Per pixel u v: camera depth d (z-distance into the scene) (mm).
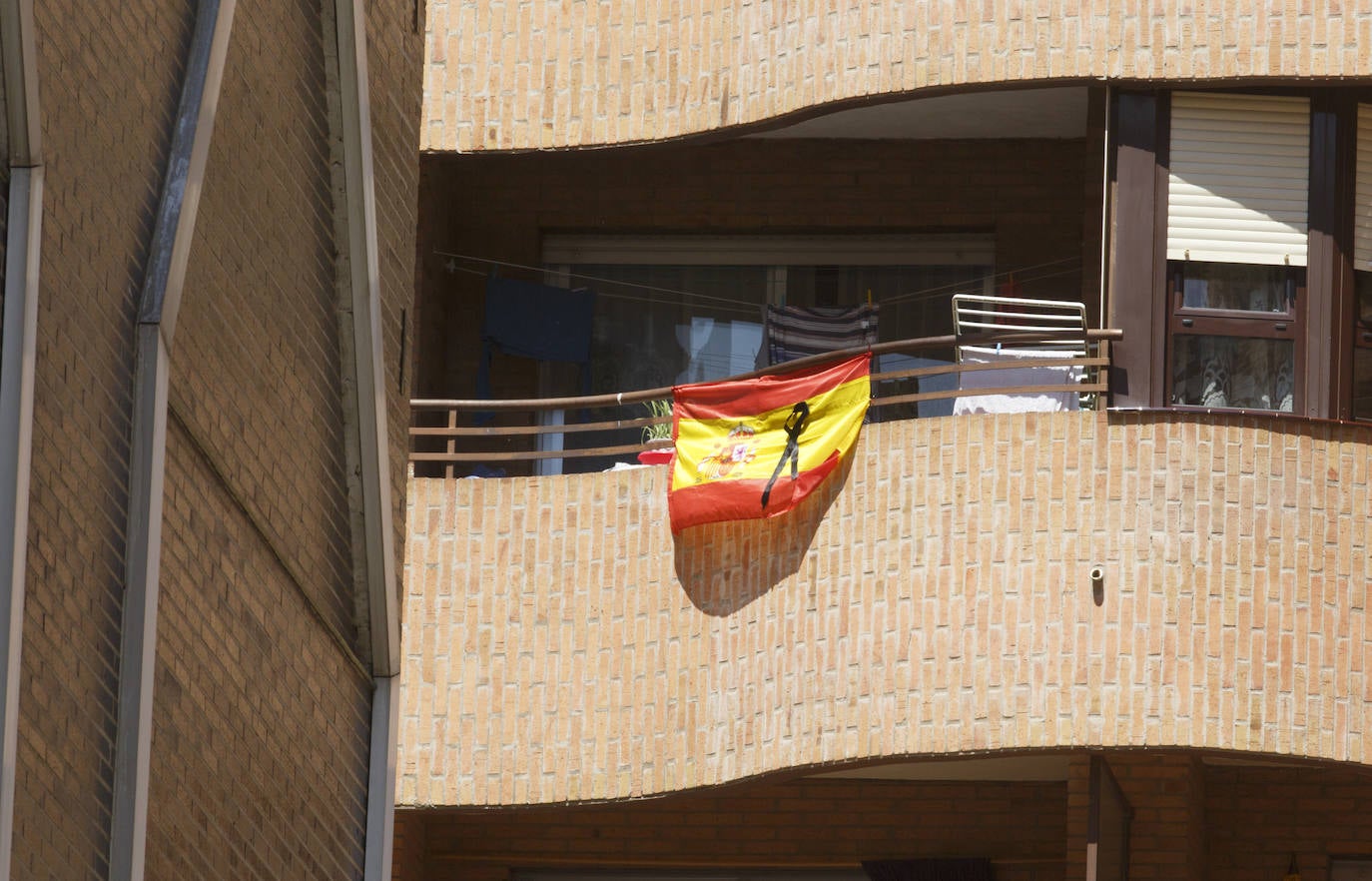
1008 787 50531
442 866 51562
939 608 41219
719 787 42812
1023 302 42469
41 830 18469
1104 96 43500
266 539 24188
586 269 54156
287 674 24797
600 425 45000
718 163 53688
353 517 27344
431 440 52406
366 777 27391
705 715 43156
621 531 44844
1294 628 40438
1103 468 41125
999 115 49312
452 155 48531
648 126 47500
